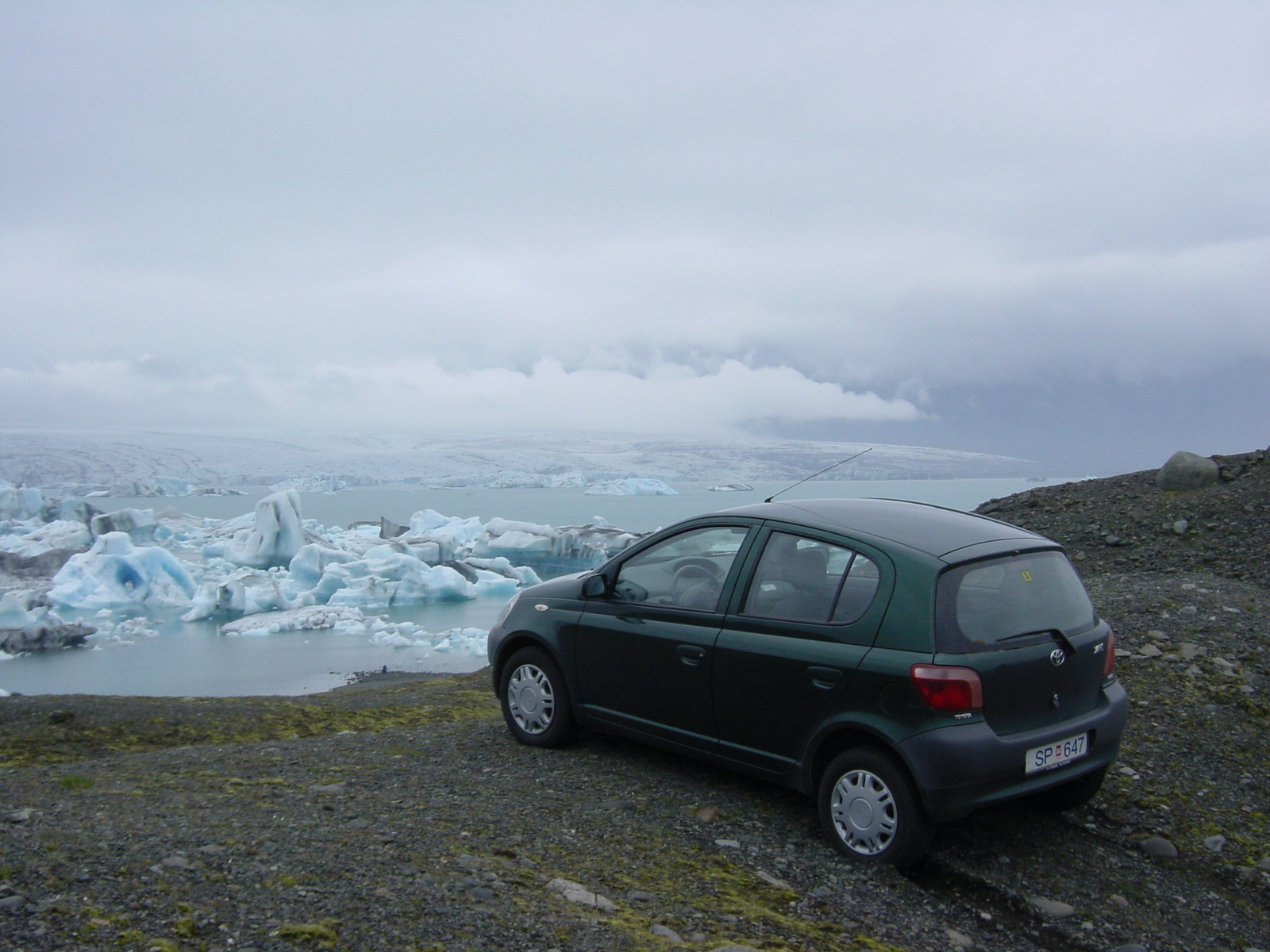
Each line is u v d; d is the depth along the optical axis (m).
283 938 2.56
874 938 3.13
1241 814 4.32
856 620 3.81
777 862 3.71
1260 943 3.33
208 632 31.67
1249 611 6.87
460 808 4.14
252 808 3.98
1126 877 3.79
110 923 2.54
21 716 7.95
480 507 150.50
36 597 36.94
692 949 2.80
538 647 5.29
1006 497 13.41
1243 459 12.00
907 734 3.53
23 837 3.20
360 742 5.70
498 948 2.64
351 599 37.53
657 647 4.53
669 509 139.50
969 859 3.86
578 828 3.95
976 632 3.62
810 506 4.50
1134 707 5.54
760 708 4.08
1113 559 10.12
